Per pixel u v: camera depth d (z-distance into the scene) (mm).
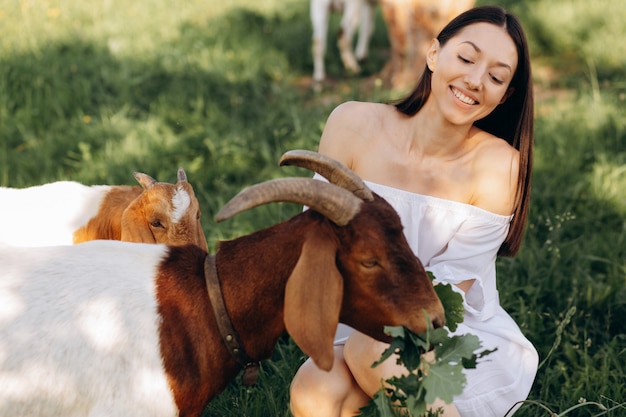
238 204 2674
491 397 3445
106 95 7812
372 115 3691
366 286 2891
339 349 3525
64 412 2881
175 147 6840
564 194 6055
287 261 2959
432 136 3553
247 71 8883
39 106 7527
